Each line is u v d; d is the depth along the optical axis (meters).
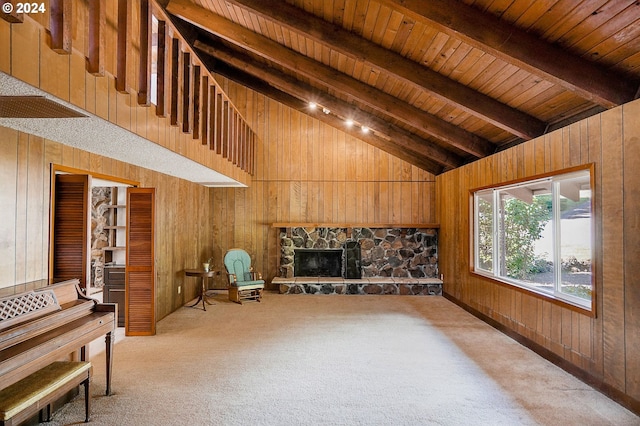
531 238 4.60
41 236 2.92
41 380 2.30
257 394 3.00
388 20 3.33
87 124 2.48
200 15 4.88
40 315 2.37
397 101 5.07
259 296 6.54
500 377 3.34
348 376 3.35
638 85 2.86
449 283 6.65
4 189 2.56
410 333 4.64
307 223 7.28
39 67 1.79
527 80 3.42
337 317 5.41
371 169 7.51
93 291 6.50
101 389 3.07
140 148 3.32
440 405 2.83
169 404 2.83
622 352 2.81
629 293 2.75
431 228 7.32
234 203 7.54
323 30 3.78
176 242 5.91
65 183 3.11
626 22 2.38
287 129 7.55
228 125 5.46
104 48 2.25
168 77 3.19
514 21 2.78
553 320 3.69
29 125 2.50
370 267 7.32
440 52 3.53
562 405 2.83
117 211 6.02
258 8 3.75
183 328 4.85
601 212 3.02
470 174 5.75
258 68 6.05
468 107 3.99
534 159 4.02
